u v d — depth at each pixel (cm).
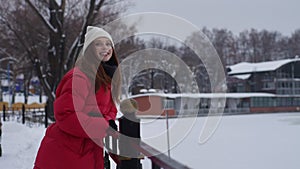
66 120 212
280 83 5909
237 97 5241
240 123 3591
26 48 2138
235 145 1862
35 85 5972
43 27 2233
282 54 9019
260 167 1285
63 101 213
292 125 3309
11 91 4947
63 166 221
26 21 2167
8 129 1467
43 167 226
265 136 2384
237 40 8606
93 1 1884
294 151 1667
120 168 243
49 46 2080
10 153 918
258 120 4034
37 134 1402
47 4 2172
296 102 5922
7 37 2327
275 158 1465
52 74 2080
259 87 6056
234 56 8194
